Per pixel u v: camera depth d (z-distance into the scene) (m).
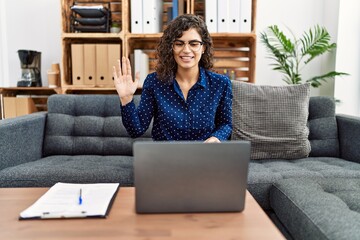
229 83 1.47
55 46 2.65
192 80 1.43
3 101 2.36
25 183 1.36
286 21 2.67
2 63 2.64
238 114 1.80
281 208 1.14
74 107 1.96
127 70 1.22
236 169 0.76
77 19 2.28
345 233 0.78
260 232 0.70
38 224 0.73
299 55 2.67
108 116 1.96
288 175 1.39
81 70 2.30
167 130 1.42
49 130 1.90
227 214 0.79
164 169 0.75
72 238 0.67
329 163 1.68
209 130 1.43
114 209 0.83
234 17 2.20
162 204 0.77
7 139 1.54
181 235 0.68
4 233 0.69
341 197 1.10
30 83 2.38
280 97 1.82
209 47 1.42
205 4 2.21
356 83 2.58
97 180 1.38
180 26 1.31
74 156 1.84
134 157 0.74
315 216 0.92
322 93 2.75
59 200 0.85
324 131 1.87
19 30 2.64
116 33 2.27
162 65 1.39
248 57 2.61
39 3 2.62
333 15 2.56
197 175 0.76
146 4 2.22
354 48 2.54
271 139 1.75
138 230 0.70
